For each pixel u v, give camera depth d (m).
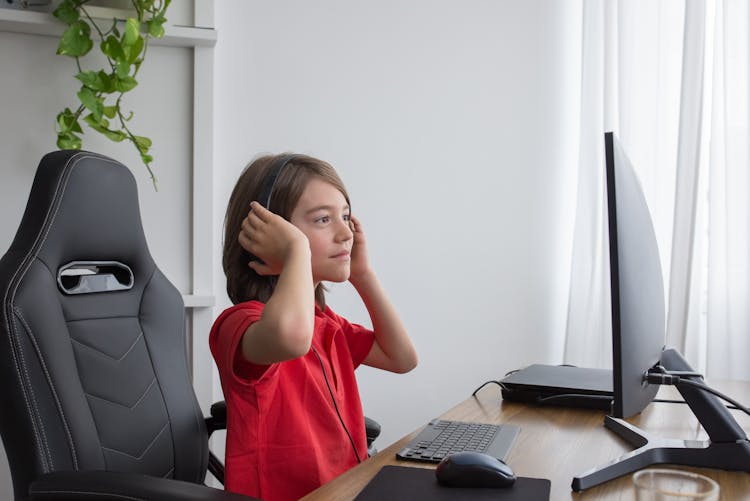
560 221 2.69
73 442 1.15
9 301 1.12
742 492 0.89
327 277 1.28
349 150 2.51
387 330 1.50
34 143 2.17
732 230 2.38
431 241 2.60
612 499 0.88
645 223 1.12
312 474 1.16
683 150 2.41
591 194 2.57
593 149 2.57
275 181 1.24
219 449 2.37
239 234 1.25
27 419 1.11
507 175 2.65
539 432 1.21
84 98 2.05
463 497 0.87
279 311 1.06
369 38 2.53
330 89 2.49
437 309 2.61
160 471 1.35
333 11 2.49
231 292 1.31
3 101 2.15
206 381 2.29
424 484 0.92
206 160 2.26
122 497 0.94
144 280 1.43
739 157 2.38
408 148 2.57
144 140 2.12
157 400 1.37
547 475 0.98
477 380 2.65
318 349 1.35
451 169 2.61
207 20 2.21
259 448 1.13
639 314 1.01
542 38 2.66
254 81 2.41
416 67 2.57
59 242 1.22
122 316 1.36
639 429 1.16
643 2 2.52
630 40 2.51
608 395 1.39
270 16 2.43
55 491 0.96
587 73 2.58
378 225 2.55
